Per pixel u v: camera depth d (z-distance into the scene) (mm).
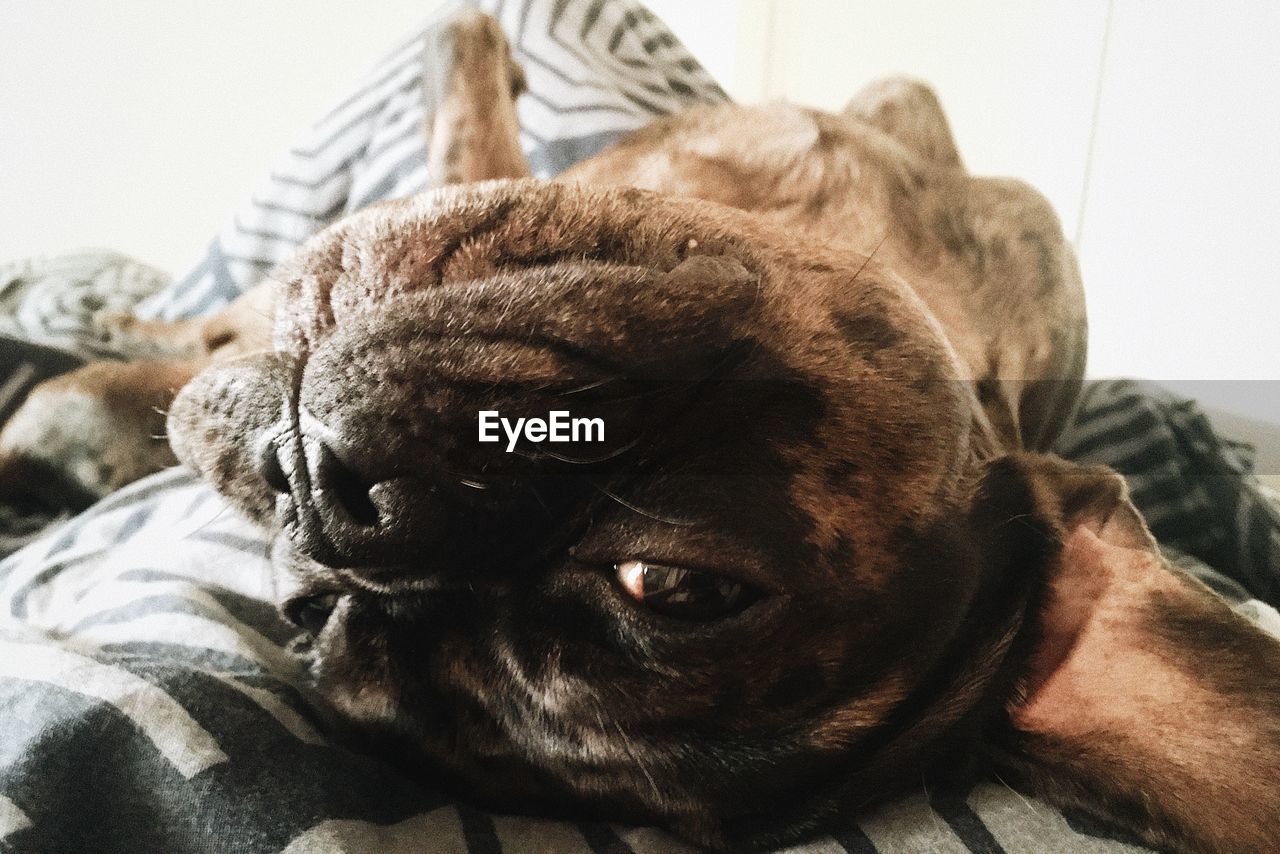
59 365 486
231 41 680
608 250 235
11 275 661
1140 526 235
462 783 251
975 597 231
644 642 219
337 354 215
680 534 211
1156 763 219
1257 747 210
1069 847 221
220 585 324
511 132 356
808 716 223
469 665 234
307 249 259
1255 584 257
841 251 248
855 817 236
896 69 310
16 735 222
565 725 230
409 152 424
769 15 355
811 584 215
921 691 228
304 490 217
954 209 281
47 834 209
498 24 375
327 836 217
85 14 688
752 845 237
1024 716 233
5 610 345
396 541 211
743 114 323
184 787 220
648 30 412
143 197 731
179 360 471
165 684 236
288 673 286
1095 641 229
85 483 449
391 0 643
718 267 220
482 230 237
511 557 219
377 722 250
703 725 223
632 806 243
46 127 716
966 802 235
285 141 692
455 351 206
